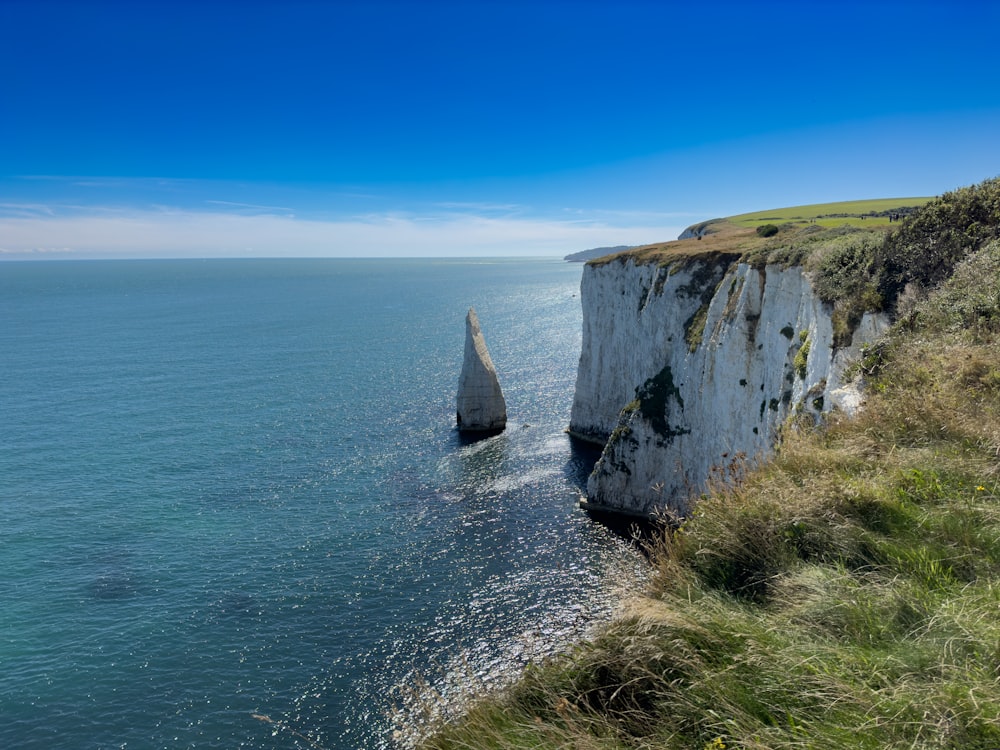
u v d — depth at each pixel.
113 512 39.28
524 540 34.97
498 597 28.88
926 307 13.98
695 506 8.34
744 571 6.72
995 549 5.78
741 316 33.00
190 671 24.56
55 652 25.81
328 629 26.98
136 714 22.47
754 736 4.25
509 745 5.10
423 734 6.51
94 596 29.84
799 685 4.62
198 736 21.47
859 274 20.09
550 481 44.53
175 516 38.75
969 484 6.97
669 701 5.00
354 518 38.31
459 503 40.56
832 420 10.49
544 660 6.54
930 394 9.29
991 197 16.16
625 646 5.77
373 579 30.97
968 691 4.02
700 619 5.61
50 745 21.23
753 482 8.15
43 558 33.56
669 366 42.03
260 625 27.41
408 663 24.55
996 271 13.01
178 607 28.86
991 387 9.27
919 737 3.93
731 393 33.28
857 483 7.21
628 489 39.53
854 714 4.18
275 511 39.41
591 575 30.48
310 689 23.39
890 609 5.25
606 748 4.70
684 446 38.16
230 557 33.50
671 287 44.66
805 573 6.04
